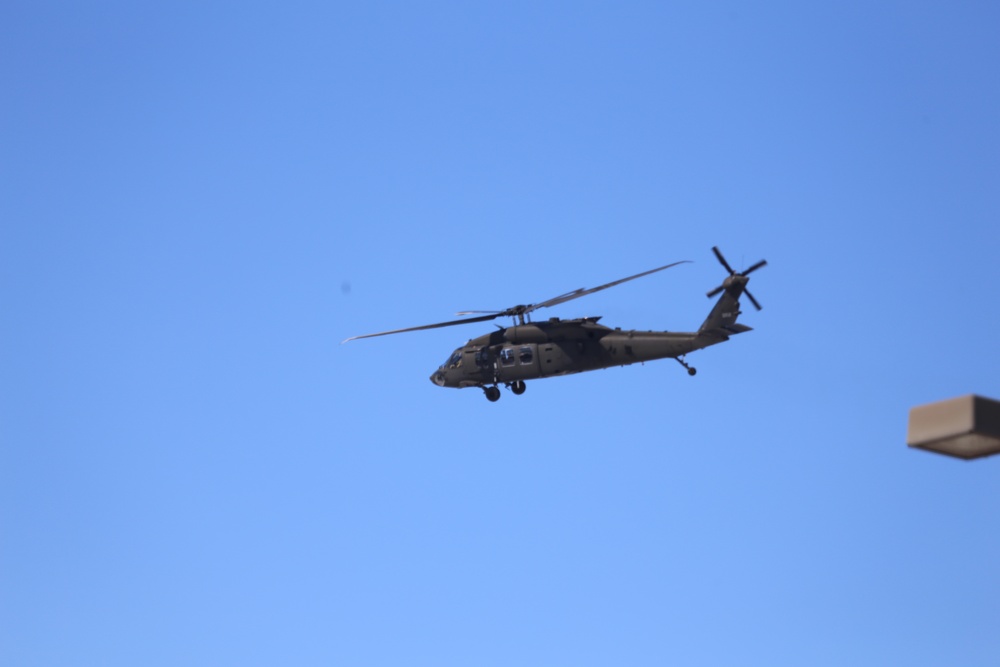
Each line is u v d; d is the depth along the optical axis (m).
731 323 162.38
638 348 166.75
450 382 179.88
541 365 171.50
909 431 33.03
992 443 32.06
